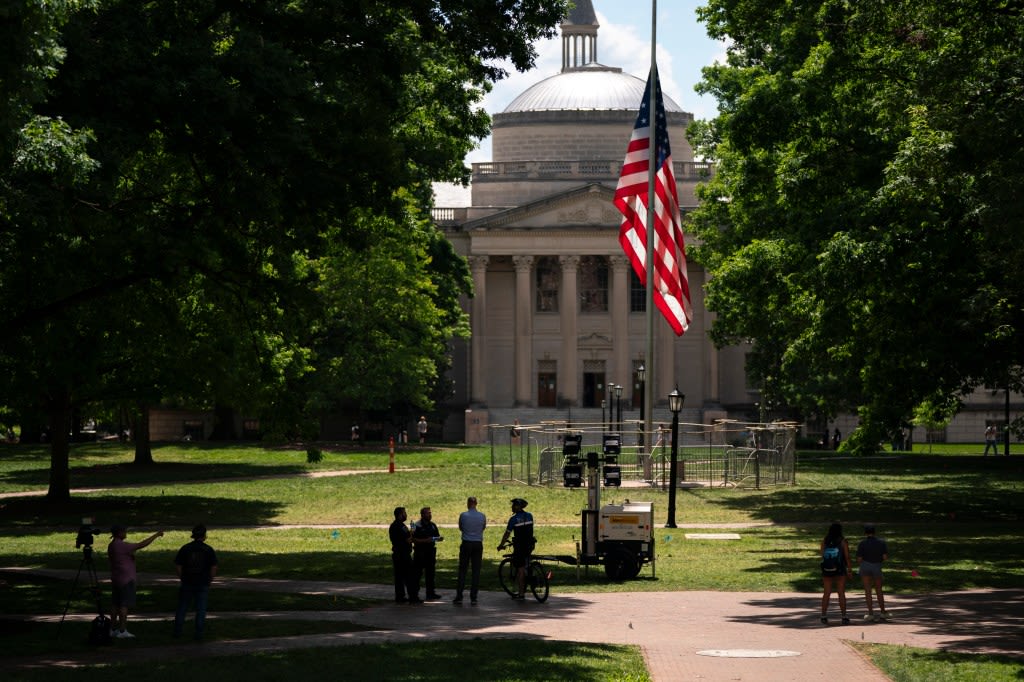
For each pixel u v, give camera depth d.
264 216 31.89
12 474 81.25
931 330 46.81
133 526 51.75
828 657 24.09
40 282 38.66
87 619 28.31
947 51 38.00
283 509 58.22
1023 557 39.25
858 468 84.56
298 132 32.03
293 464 86.62
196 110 30.25
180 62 30.78
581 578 36.62
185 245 31.08
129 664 22.86
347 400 123.31
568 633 27.27
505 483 69.81
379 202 34.88
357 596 32.50
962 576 35.16
